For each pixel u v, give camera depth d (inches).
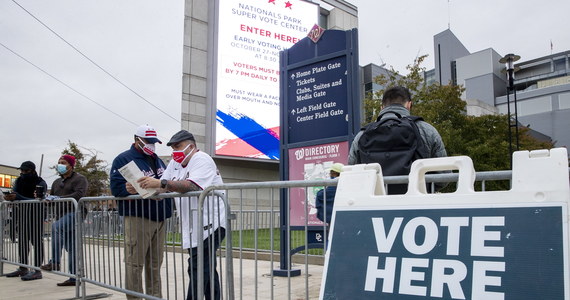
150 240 161.5
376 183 76.5
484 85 2301.9
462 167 67.7
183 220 147.4
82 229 200.7
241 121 618.2
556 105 2244.1
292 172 248.8
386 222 70.4
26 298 199.6
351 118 229.3
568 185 57.1
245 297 191.2
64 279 249.8
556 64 2635.3
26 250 252.2
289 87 259.8
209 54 622.2
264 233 243.9
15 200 260.8
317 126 244.5
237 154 608.4
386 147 109.2
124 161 169.5
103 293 209.0
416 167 71.9
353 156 120.5
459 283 60.3
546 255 55.4
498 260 58.7
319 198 146.4
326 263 74.0
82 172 991.0
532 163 60.7
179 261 252.4
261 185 118.6
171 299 189.2
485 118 705.6
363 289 68.2
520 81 2719.0
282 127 257.9
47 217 232.1
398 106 120.0
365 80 1183.6
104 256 185.6
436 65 2519.7
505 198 61.4
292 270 232.7
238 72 624.4
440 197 67.0
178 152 152.9
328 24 809.5
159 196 153.7
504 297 56.4
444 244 63.6
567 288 52.6
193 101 603.8
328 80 242.8
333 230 75.8
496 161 678.5
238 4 635.5
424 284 63.0
